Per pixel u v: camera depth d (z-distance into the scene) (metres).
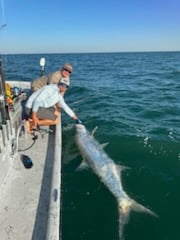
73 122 9.70
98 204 5.31
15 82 11.54
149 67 44.38
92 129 9.64
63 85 6.26
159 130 9.59
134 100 14.92
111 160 6.48
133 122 10.58
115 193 5.50
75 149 7.20
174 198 5.63
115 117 11.23
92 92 16.98
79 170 6.36
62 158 6.82
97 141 7.81
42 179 4.66
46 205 4.05
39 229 3.63
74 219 4.95
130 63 60.38
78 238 4.54
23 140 6.08
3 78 4.51
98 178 6.05
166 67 43.34
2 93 4.50
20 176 4.72
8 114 4.74
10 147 4.84
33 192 4.32
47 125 6.61
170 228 4.78
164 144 8.26
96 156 6.57
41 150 5.67
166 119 11.12
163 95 16.55
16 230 3.61
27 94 8.98
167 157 7.43
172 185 6.09
